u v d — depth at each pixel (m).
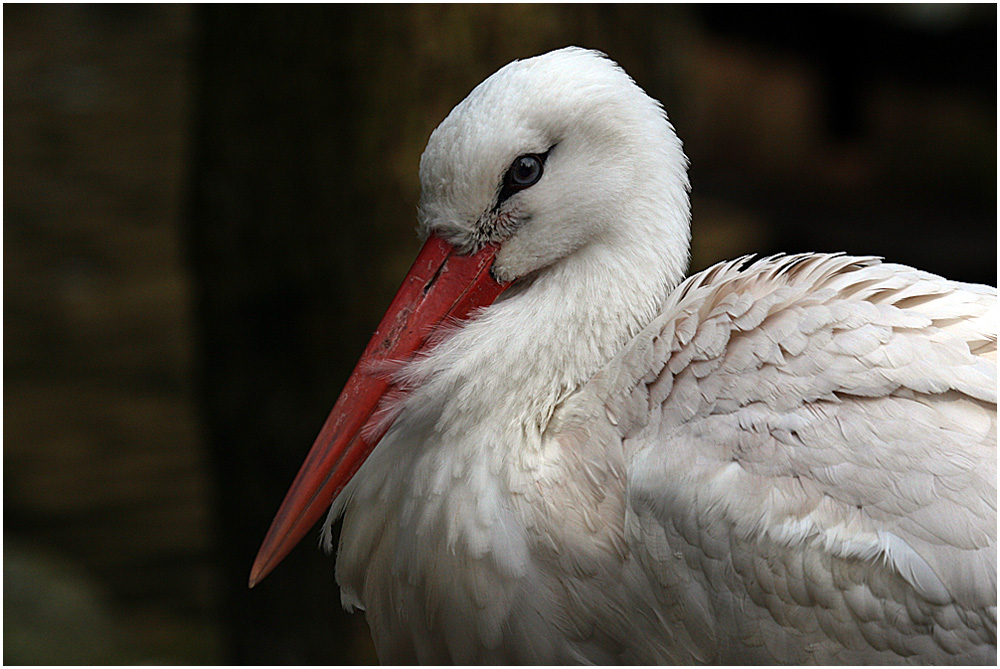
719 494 4.25
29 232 21.12
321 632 7.78
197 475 13.62
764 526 4.18
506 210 4.91
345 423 4.95
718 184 19.11
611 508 4.54
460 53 7.10
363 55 7.09
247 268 7.48
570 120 4.82
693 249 14.31
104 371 16.27
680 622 4.41
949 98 18.73
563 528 4.55
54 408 15.17
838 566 4.11
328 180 7.20
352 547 5.11
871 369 4.27
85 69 30.11
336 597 7.75
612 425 4.59
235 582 8.06
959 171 18.34
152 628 10.80
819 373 4.31
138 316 18.11
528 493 4.59
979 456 4.10
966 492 4.05
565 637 4.62
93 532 12.36
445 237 5.01
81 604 10.90
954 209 17.98
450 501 4.69
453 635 4.77
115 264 19.95
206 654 10.40
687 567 4.33
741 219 17.67
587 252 4.94
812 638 4.18
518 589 4.59
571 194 4.86
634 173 4.87
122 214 22.12
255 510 7.80
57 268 19.73
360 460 4.98
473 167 4.84
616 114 4.84
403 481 4.92
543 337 4.82
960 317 4.41
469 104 4.91
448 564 4.69
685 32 9.76
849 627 4.12
